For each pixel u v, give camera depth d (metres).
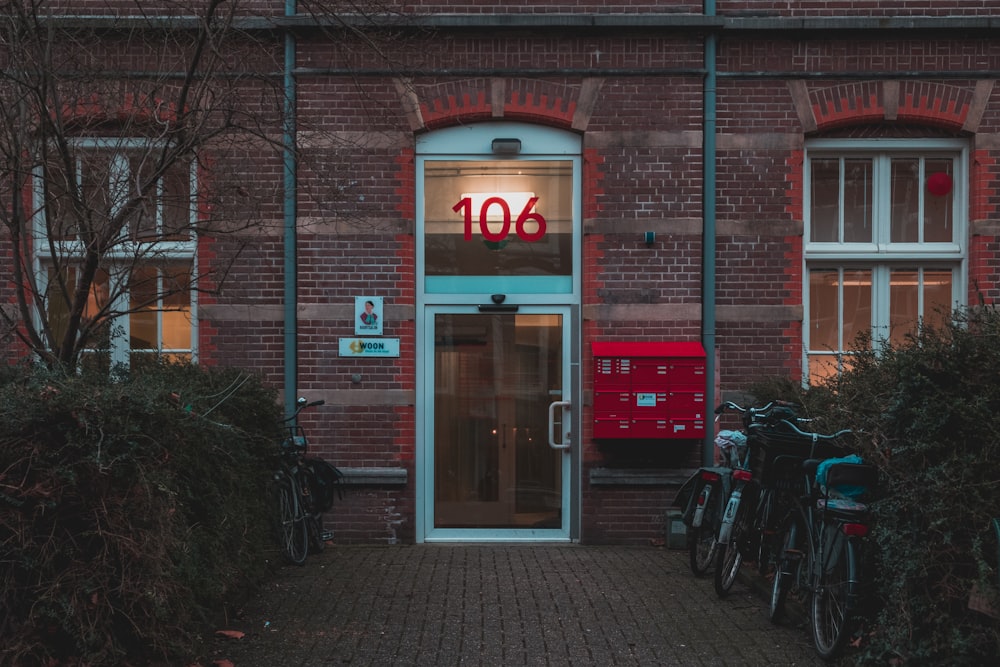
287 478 7.80
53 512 4.65
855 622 5.08
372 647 5.50
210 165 7.53
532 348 9.12
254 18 8.63
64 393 4.69
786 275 8.92
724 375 8.93
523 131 9.05
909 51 8.89
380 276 8.87
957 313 5.16
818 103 8.90
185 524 5.23
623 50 8.89
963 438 4.61
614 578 7.36
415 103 8.86
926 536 4.69
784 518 6.22
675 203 8.88
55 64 6.50
